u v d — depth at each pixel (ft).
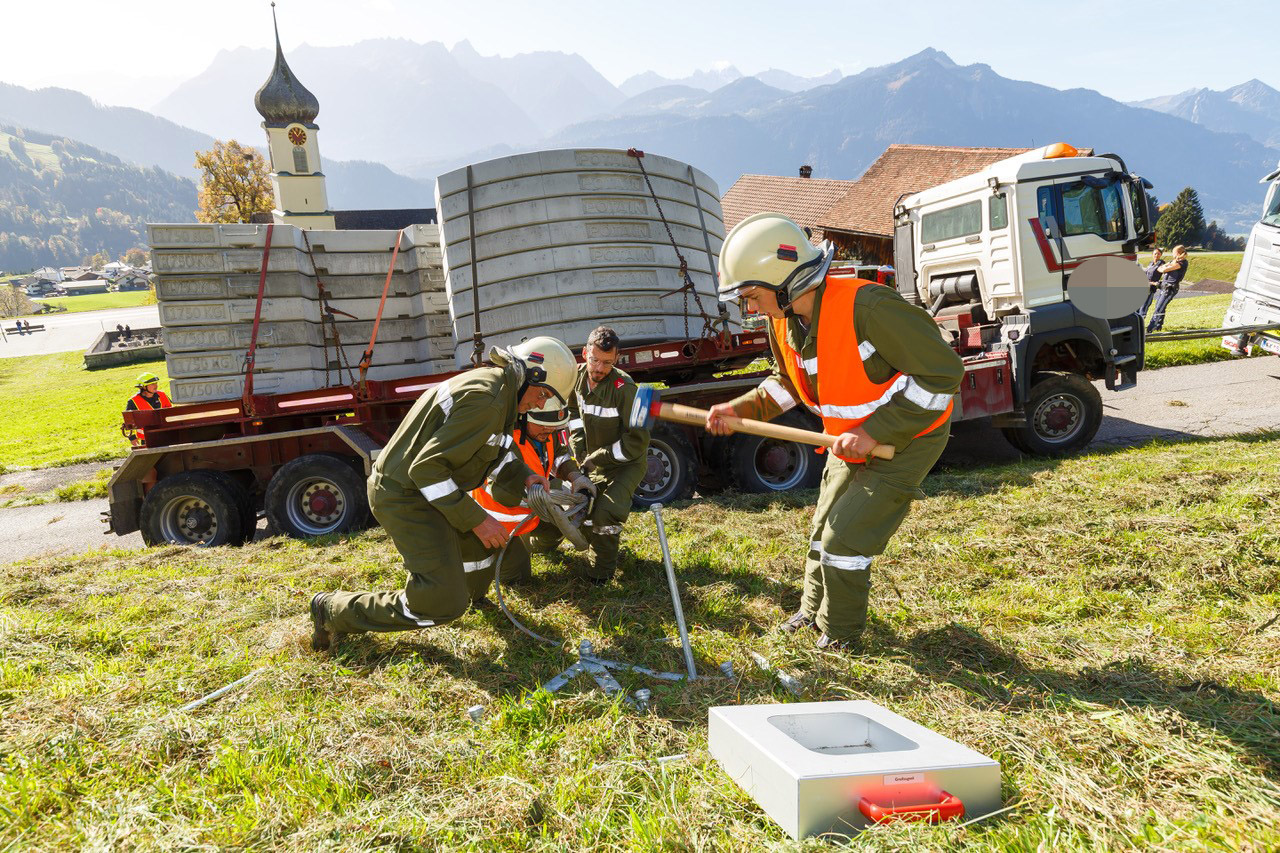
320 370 25.30
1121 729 9.31
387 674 12.03
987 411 26.58
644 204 24.17
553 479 15.14
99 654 13.14
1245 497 18.26
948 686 10.97
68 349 205.98
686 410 13.10
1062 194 27.07
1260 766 8.59
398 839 7.84
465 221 22.97
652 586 15.97
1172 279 48.52
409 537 11.92
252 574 17.80
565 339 22.90
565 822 8.18
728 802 8.41
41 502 38.24
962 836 7.48
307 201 149.79
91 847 7.65
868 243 91.15
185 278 23.34
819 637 12.85
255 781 8.93
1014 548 16.67
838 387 11.88
